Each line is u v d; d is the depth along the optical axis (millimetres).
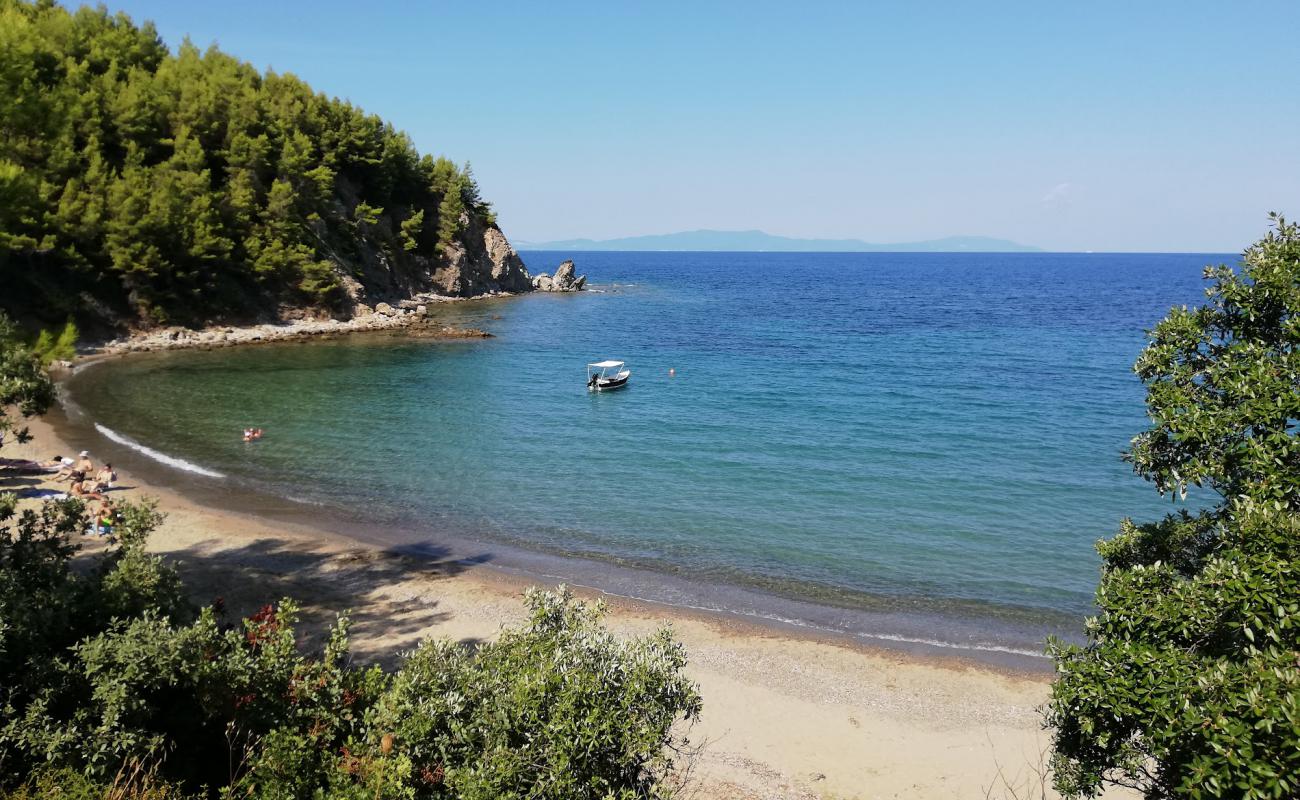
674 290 188625
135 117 82125
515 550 29281
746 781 16109
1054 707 10297
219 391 58562
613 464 41281
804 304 148625
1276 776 7016
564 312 124688
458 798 9289
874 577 27078
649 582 26516
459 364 73625
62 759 9664
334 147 112562
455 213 132875
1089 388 62312
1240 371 9766
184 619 13875
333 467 40031
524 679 9836
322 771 10086
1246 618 8250
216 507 33031
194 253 80875
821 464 41156
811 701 19344
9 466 35469
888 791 16031
